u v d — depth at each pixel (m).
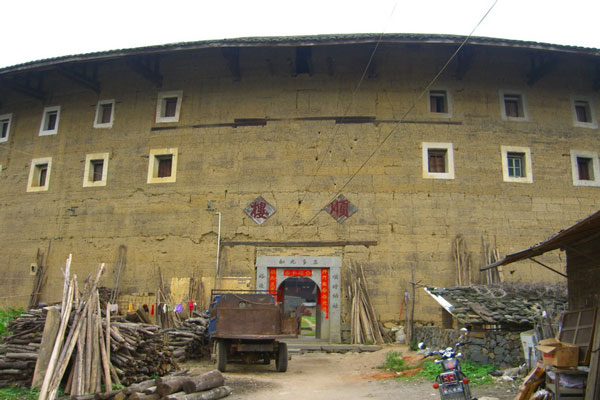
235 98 18.06
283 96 17.84
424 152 17.14
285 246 16.62
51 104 20.06
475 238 16.55
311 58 17.59
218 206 17.19
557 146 17.70
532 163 17.42
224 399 7.84
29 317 8.89
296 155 17.27
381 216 16.64
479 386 8.06
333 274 16.28
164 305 15.07
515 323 9.67
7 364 7.81
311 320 27.05
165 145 18.11
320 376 10.34
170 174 18.03
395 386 8.70
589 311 6.36
